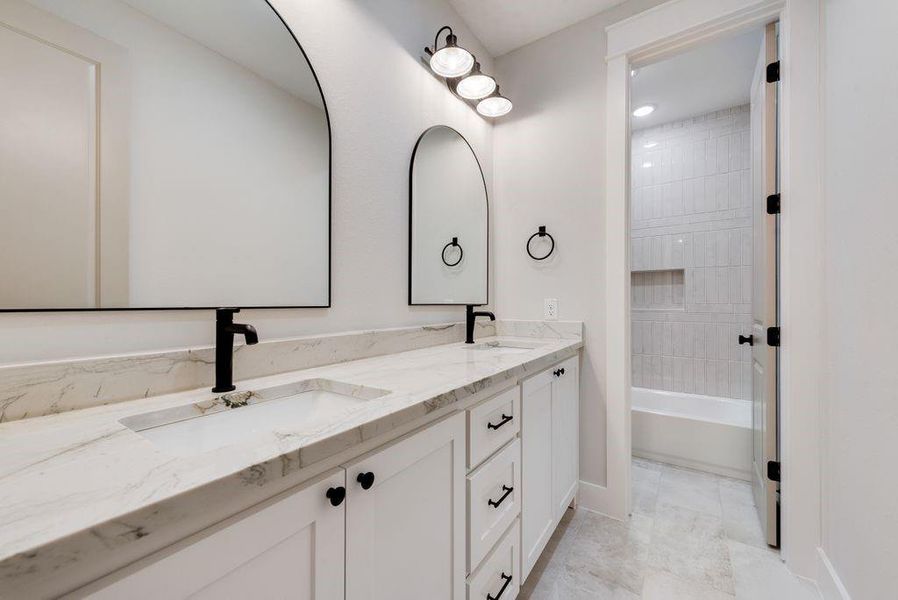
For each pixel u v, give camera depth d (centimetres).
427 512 80
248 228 102
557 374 151
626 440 177
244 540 47
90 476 44
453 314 184
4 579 29
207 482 42
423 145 165
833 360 124
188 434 74
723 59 222
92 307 75
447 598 86
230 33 99
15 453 50
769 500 155
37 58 69
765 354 159
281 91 110
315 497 56
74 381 69
